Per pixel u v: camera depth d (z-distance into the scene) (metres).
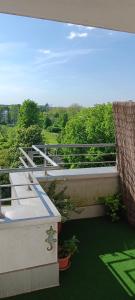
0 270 2.60
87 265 3.07
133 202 3.89
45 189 3.82
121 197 4.27
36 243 2.65
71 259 3.18
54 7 2.13
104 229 3.90
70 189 4.15
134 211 3.89
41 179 3.95
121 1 2.03
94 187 4.28
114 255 3.26
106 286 2.73
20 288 2.66
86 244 3.50
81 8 2.15
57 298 2.59
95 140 12.25
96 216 4.32
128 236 3.71
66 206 3.57
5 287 2.62
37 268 2.68
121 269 3.00
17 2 2.05
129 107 3.77
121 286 2.74
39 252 2.67
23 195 3.19
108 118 11.73
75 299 2.57
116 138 4.29
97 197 4.31
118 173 4.34
